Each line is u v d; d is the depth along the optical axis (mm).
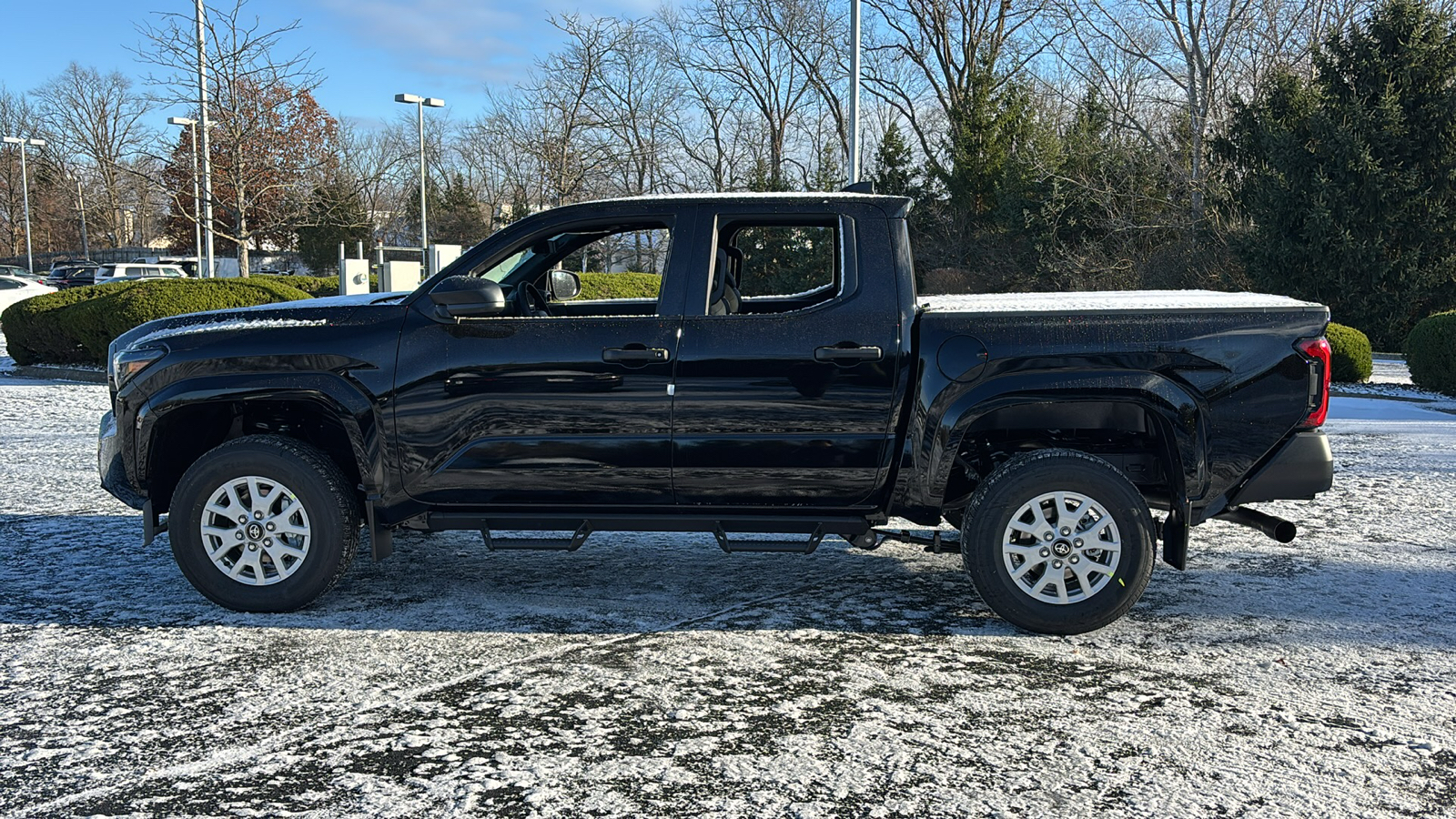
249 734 3734
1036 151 33844
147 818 3145
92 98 79125
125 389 5125
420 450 5023
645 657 4527
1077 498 4742
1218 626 4945
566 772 3439
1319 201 25797
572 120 42312
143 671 4359
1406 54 25859
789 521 5016
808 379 4848
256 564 5070
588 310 6070
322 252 50688
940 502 4918
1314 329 4723
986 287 35219
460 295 4773
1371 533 6836
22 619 5043
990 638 4785
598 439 4938
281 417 5727
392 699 4055
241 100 26109
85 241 75438
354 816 3146
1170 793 3299
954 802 3236
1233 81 34031
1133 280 31344
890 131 39000
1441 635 4801
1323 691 4141
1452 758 3541
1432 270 25953
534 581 5727
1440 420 12945
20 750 3615
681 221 5023
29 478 8898
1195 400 4699
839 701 4039
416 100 35688
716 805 3211
